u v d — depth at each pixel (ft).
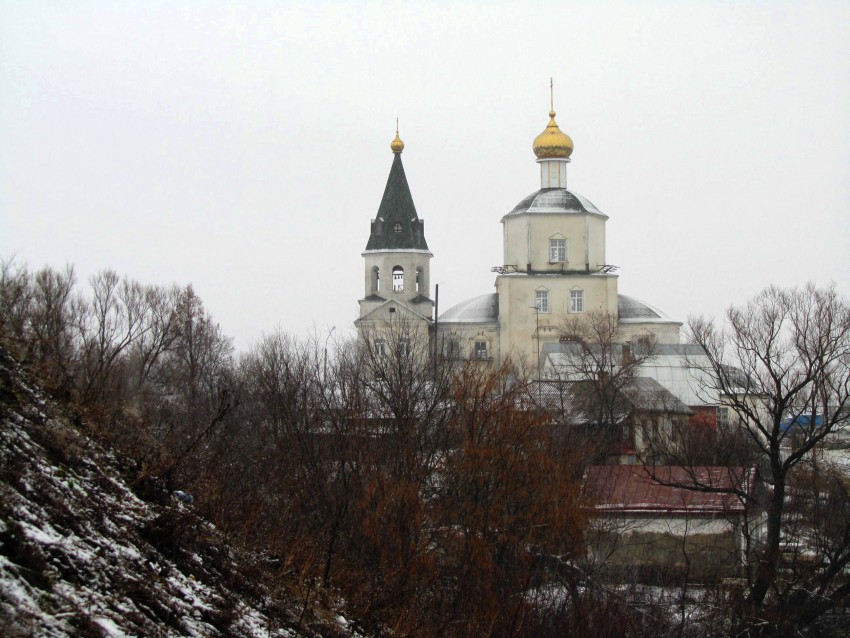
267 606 50.85
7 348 59.62
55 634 32.50
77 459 49.14
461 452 89.97
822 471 149.28
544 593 94.38
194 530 51.55
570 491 90.12
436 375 115.03
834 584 120.98
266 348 139.64
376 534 80.53
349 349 142.92
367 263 348.38
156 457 58.70
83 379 77.20
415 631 64.64
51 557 37.40
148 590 40.60
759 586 112.78
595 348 268.00
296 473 88.94
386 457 91.56
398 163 352.69
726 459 168.14
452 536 84.74
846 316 137.69
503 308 337.72
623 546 124.16
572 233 341.41
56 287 165.37
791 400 132.16
